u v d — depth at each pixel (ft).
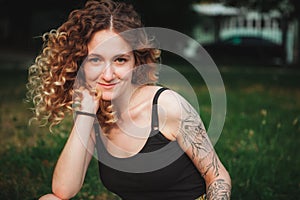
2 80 45.65
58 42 8.45
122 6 8.25
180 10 81.71
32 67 8.93
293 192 14.64
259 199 14.08
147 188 8.45
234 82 45.93
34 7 90.48
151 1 79.00
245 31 102.12
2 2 92.89
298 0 63.16
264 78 50.49
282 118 24.81
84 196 14.07
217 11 96.63
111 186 8.71
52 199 8.56
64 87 8.68
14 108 29.43
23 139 20.68
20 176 15.44
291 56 90.02
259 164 16.22
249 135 19.83
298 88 42.27
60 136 18.90
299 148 19.47
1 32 100.63
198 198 8.54
